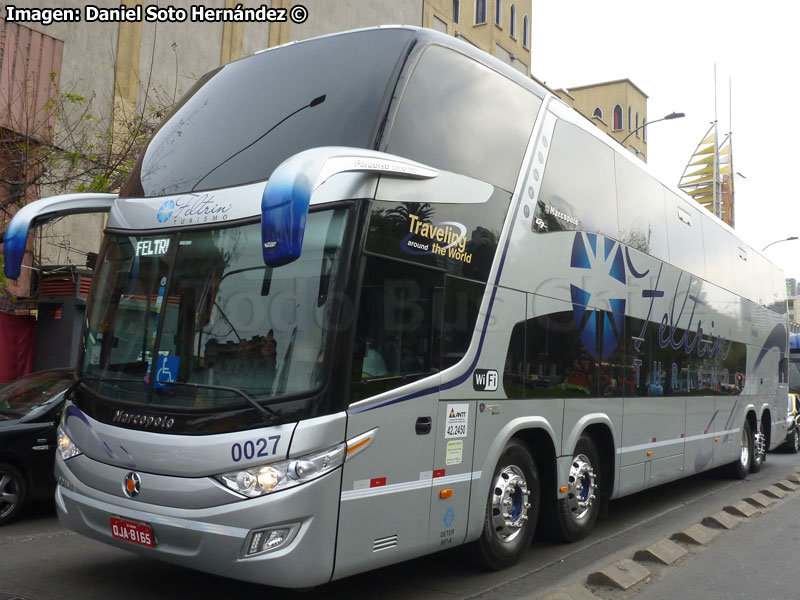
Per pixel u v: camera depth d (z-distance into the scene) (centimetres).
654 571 632
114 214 560
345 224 453
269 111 539
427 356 505
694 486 1165
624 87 4538
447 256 528
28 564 590
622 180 829
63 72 1542
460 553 591
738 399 1205
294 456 421
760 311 1364
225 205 493
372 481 455
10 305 1426
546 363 644
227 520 423
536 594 549
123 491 465
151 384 478
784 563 675
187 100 610
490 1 3147
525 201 628
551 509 676
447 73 558
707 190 4134
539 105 672
